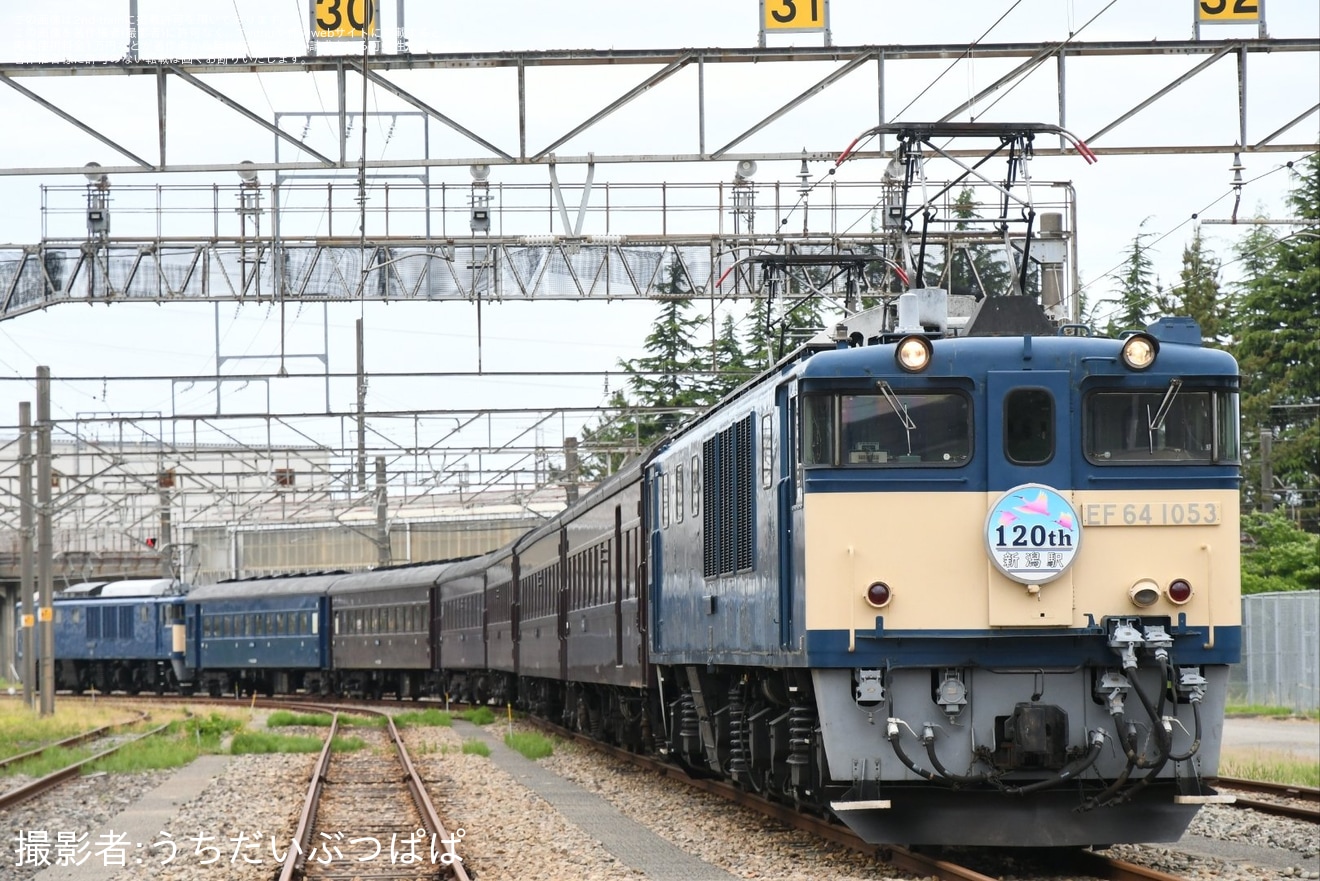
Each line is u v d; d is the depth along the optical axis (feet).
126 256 367.04
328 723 493.36
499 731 449.06
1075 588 161.99
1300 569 550.77
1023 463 163.73
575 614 361.10
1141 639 159.22
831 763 163.43
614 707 337.93
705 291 365.20
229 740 441.68
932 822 163.73
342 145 274.77
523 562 456.86
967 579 162.91
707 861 180.75
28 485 536.83
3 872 190.08
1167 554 163.32
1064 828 162.91
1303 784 256.11
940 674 162.61
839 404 165.48
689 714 252.83
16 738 440.45
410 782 289.12
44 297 368.07
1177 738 160.97
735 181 358.43
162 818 244.22
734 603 203.62
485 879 173.27
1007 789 160.56
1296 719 447.42
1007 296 174.50
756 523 190.70
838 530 164.04
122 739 433.48
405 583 629.51
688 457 236.63
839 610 163.02
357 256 367.04
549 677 406.62
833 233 356.59
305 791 278.87
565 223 349.82
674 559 248.52
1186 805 163.53
